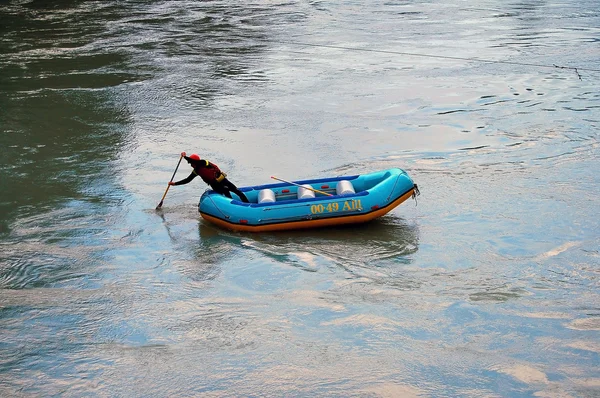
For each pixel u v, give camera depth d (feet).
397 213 44.60
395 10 118.42
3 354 29.43
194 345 30.07
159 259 38.78
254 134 59.62
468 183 49.08
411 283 35.76
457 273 36.94
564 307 33.12
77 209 45.37
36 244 40.37
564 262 38.06
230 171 51.88
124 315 32.73
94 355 29.37
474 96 69.36
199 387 27.14
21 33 100.01
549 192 47.29
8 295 34.58
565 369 28.04
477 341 30.12
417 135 59.11
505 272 37.01
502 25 103.71
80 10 118.73
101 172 51.57
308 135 59.31
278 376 27.68
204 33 100.53
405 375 27.66
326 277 36.50
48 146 56.54
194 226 42.96
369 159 54.03
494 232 41.78
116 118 63.57
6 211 44.80
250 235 41.47
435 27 103.30
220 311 33.12
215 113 65.16
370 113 64.80
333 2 127.24
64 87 72.84
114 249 39.93
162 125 61.93
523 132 59.16
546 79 74.59
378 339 30.32
